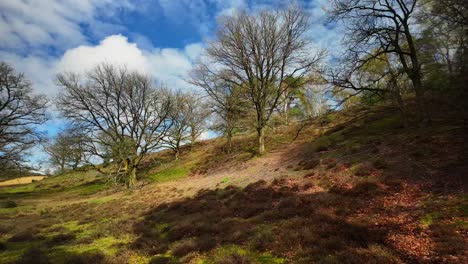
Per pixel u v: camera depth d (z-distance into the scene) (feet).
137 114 118.73
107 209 66.90
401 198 33.30
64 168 142.92
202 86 103.35
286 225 30.27
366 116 96.89
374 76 67.36
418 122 62.08
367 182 39.93
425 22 58.18
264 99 99.35
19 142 103.86
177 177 111.45
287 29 94.89
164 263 26.86
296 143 100.58
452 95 47.44
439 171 37.37
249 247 26.99
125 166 116.98
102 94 115.14
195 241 30.63
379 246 22.39
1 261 31.76
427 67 59.57
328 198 38.60
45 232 46.78
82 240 38.11
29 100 104.42
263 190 52.16
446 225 23.82
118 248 33.37
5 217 68.33
